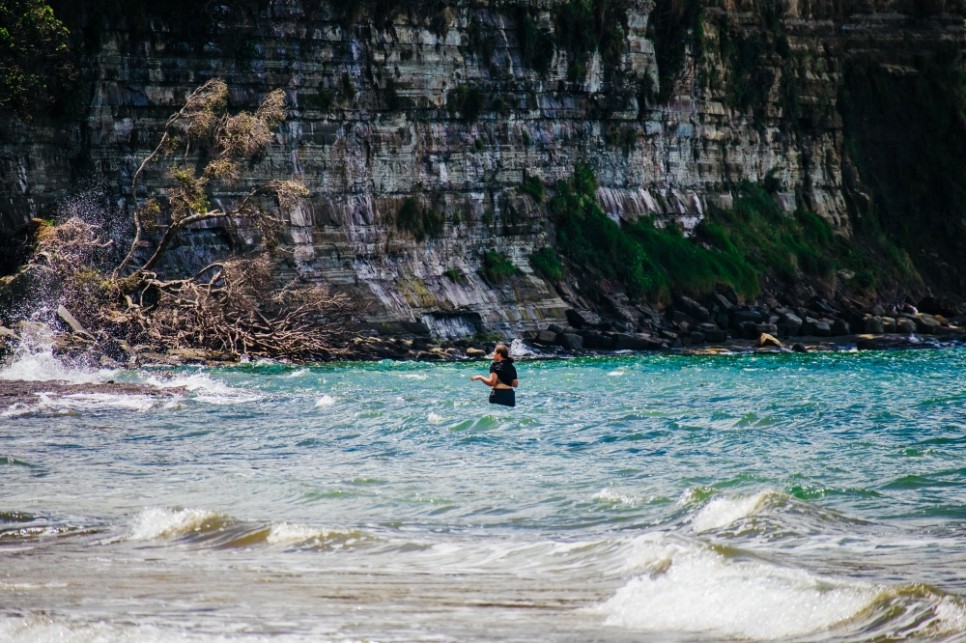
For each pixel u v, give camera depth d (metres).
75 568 42.59
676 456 75.38
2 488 63.31
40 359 149.00
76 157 194.25
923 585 34.22
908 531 48.97
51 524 52.06
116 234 193.38
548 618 34.75
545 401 115.56
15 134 187.88
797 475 66.00
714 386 139.25
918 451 75.75
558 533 50.50
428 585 39.78
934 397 119.69
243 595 37.88
